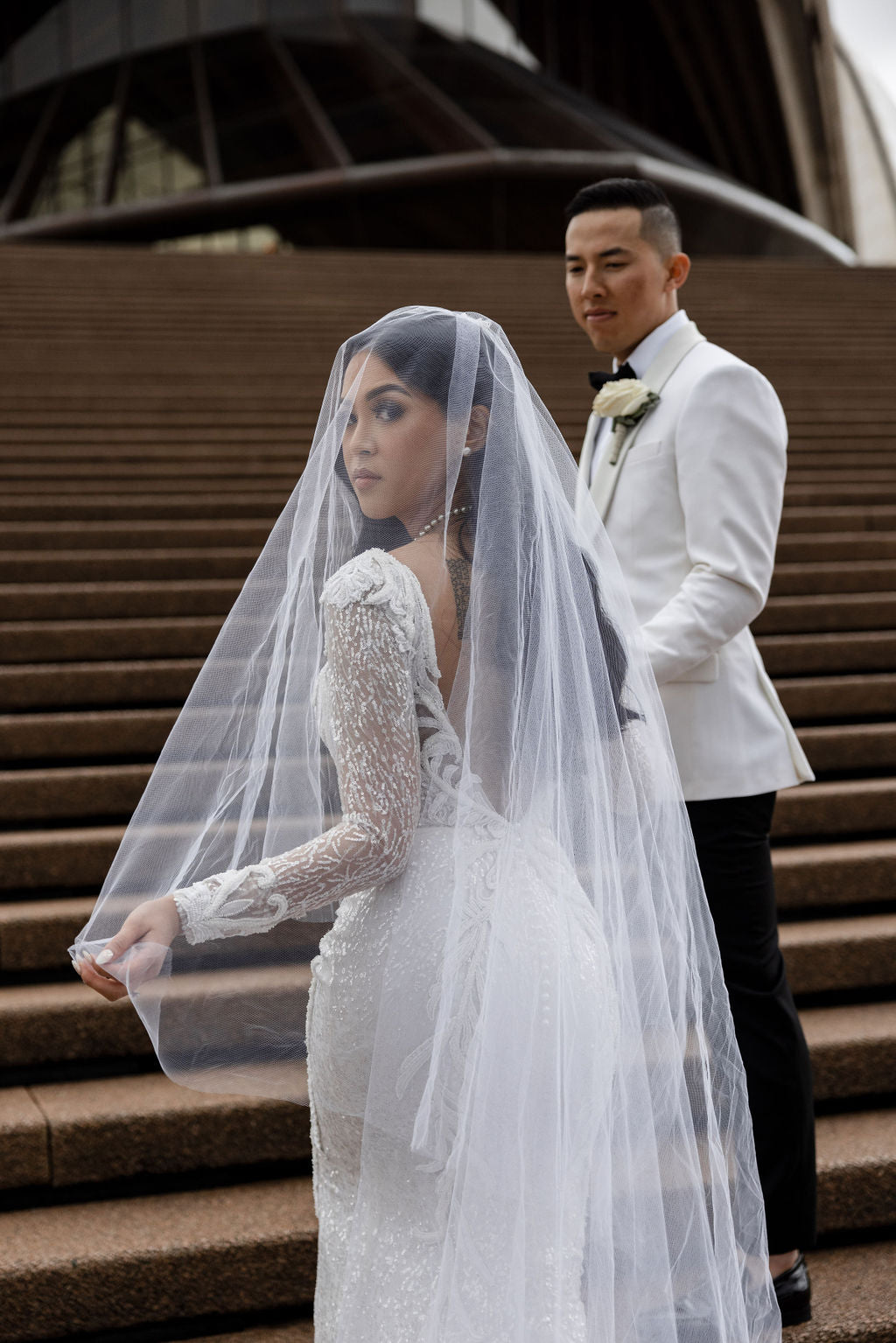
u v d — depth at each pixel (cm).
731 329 944
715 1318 163
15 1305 221
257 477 616
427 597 151
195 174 2098
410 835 145
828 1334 224
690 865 180
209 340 855
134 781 371
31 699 416
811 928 334
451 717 152
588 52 2553
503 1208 144
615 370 242
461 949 147
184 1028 164
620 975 161
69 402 701
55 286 997
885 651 476
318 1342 159
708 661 220
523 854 154
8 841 338
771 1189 213
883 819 386
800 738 411
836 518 587
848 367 851
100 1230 237
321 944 159
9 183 2216
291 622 165
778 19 2430
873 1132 277
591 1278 151
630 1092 159
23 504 546
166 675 426
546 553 159
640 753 175
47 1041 280
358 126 2119
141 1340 229
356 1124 155
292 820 164
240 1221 239
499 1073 146
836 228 2588
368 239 2111
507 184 2075
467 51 2322
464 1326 142
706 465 213
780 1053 215
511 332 898
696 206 2217
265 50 2266
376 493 154
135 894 163
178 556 508
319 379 778
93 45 2336
